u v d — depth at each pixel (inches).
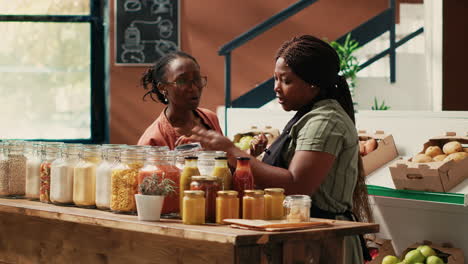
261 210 81.9
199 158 90.0
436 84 236.5
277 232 74.3
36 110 271.7
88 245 93.5
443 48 241.0
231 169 97.7
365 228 82.7
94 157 96.3
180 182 85.0
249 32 218.8
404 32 257.3
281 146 95.0
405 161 134.3
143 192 81.9
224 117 202.7
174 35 273.3
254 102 250.5
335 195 94.0
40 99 271.7
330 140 90.2
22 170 107.4
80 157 97.1
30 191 105.1
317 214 93.7
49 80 272.1
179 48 273.9
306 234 76.4
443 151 137.3
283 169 89.5
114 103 272.7
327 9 276.8
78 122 274.2
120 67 272.7
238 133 165.0
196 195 79.7
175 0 272.5
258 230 75.0
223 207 80.6
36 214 94.4
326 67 94.3
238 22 275.4
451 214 133.8
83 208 95.3
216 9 274.7
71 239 96.5
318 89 95.8
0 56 268.4
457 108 243.3
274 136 160.6
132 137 273.4
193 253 79.4
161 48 272.7
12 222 106.7
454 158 131.2
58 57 271.7
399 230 142.4
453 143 135.8
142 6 272.1
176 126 123.6
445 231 135.0
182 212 82.1
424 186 130.9
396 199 142.4
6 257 108.0
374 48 255.1
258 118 177.8
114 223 83.0
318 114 92.0
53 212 91.8
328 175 93.4
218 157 85.7
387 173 143.3
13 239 106.6
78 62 272.7
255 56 277.3
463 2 241.6
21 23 269.0
